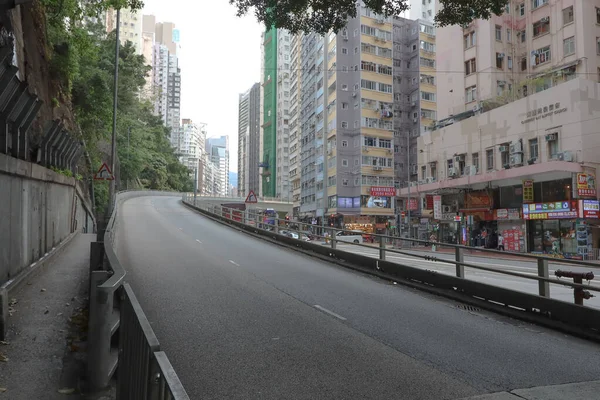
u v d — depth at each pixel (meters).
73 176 21.17
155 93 89.19
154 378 2.59
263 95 138.88
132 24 134.38
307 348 6.33
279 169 126.88
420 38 64.94
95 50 24.75
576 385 5.20
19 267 9.37
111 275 4.65
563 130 27.88
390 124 60.44
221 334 6.87
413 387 5.02
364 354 6.13
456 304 9.72
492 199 33.62
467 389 5.00
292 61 102.06
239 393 4.78
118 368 4.20
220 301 9.08
